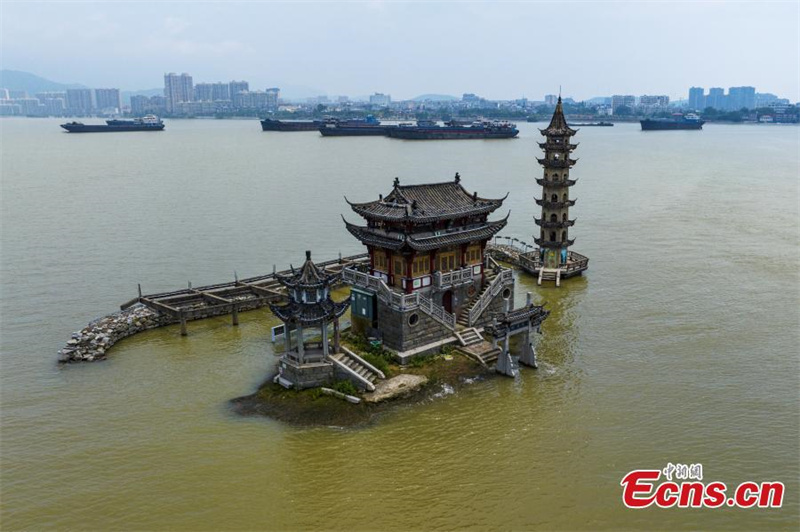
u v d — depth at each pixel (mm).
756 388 53188
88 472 42344
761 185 184500
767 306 74062
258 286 78688
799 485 40469
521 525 36938
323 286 51281
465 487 40531
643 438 45875
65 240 110062
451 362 57438
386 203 60719
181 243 108625
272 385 54000
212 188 169625
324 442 45812
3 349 63312
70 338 65000
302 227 121188
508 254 96875
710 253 100812
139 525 37250
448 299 62219
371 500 39344
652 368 57500
